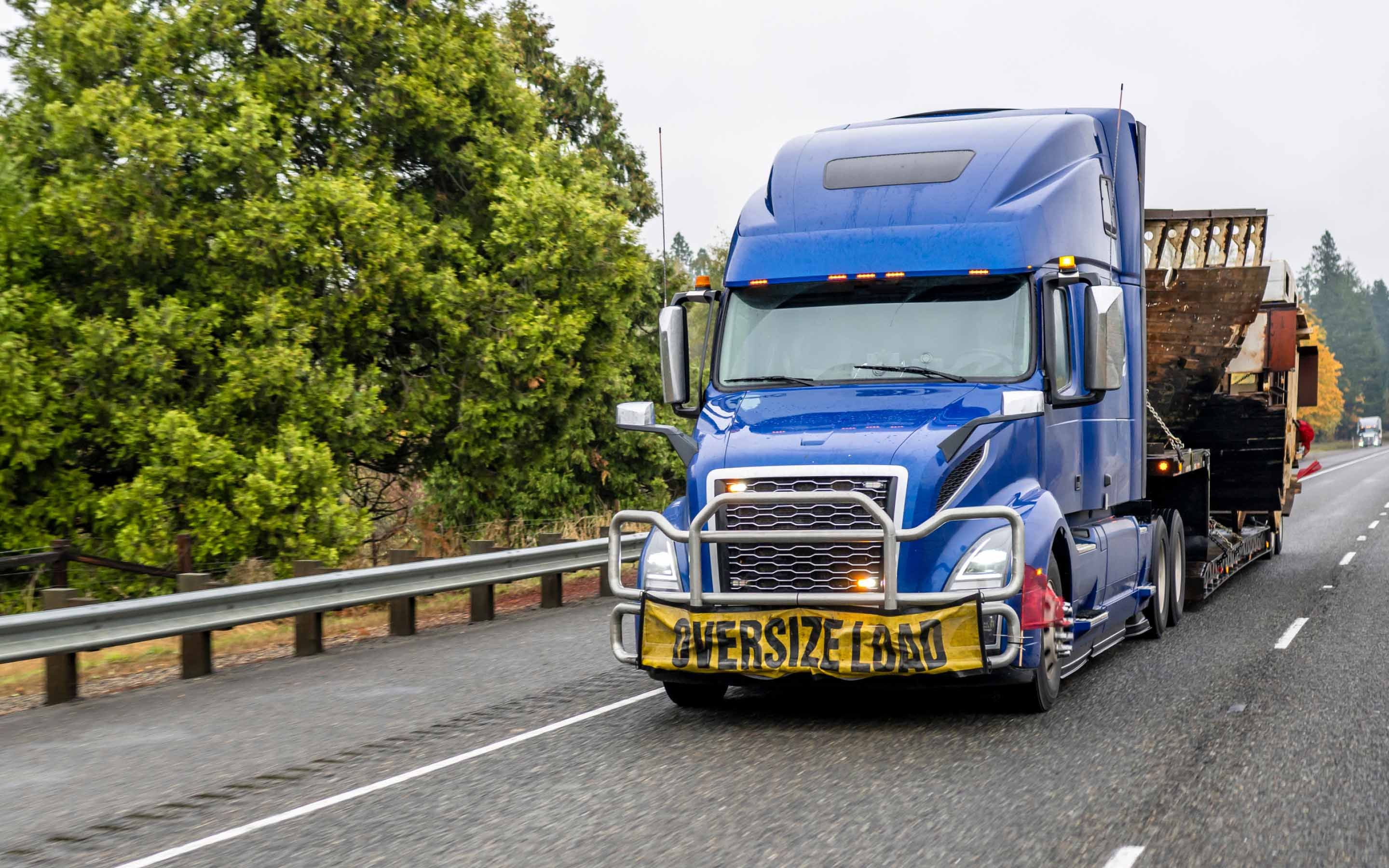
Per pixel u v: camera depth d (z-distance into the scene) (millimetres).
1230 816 5980
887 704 9156
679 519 8805
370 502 28109
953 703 9062
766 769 7211
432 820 6320
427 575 14070
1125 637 11617
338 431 20500
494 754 7828
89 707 10234
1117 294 8984
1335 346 191500
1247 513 17594
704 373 9617
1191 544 14016
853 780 6883
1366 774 6746
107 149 20328
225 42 21109
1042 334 9023
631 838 5863
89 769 7879
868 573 8070
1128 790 6508
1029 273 9070
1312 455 89938
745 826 6012
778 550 8227
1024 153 9641
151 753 8273
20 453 18922
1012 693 8516
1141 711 8617
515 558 15438
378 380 21531
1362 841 5574
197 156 20469
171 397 20312
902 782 6805
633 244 23141
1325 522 27625
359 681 10930
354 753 8008
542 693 9938
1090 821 5945
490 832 6047
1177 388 15156
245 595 11719
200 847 6000
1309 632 12172
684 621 8312
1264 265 15016
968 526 8203
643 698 9594
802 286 9422
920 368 9008
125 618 10688
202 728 9102
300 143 22359
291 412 19875
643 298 30703
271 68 21328
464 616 16281
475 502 26750
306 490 19438
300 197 19859
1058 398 9000
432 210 23141
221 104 20594
